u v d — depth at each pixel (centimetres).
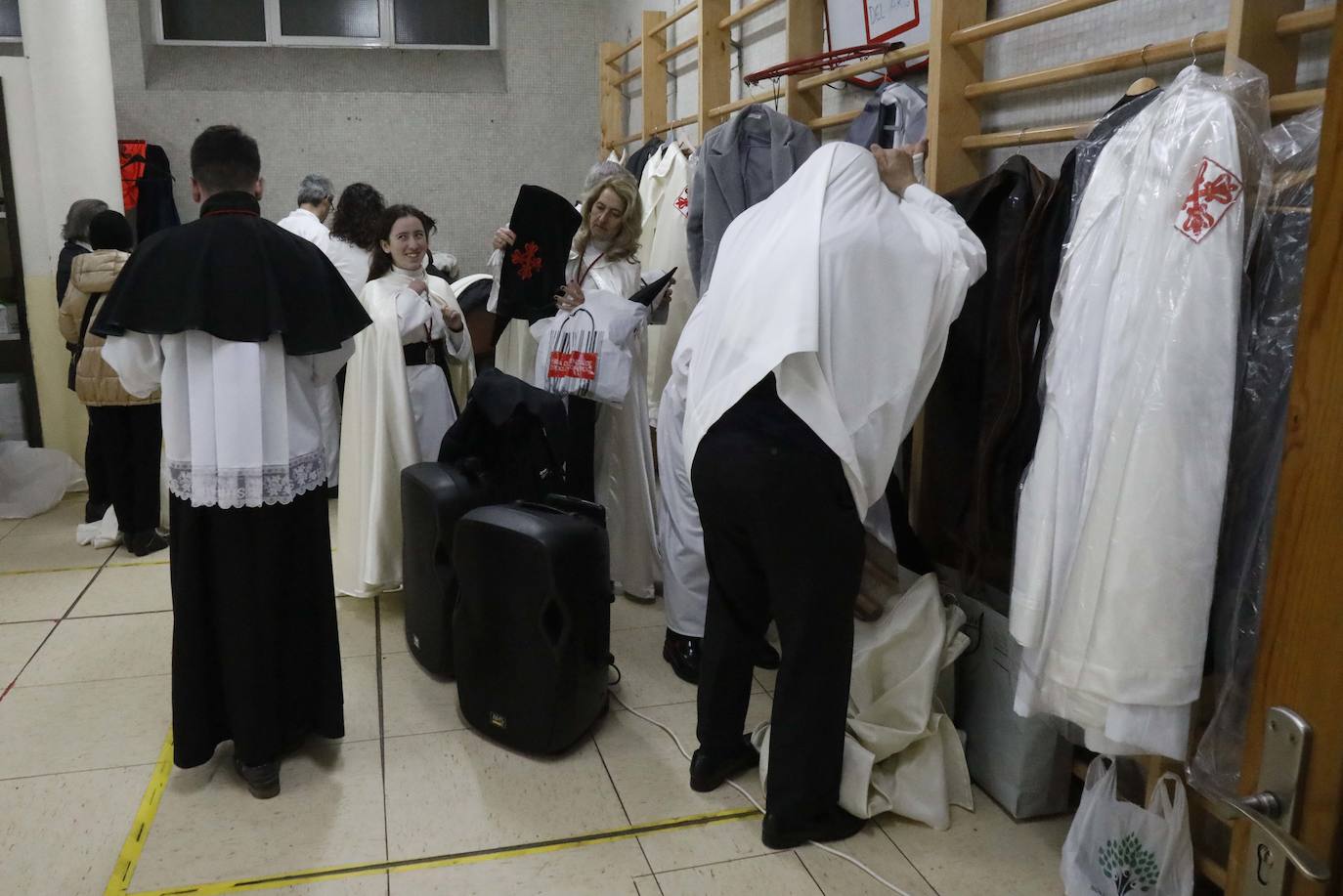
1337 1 66
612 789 213
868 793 201
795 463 172
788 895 180
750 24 358
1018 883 184
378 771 219
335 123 548
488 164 569
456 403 340
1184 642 146
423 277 303
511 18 553
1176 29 185
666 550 264
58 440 452
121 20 516
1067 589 158
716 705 206
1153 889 167
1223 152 145
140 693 254
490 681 226
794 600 179
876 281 173
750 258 182
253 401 192
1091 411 161
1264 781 73
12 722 238
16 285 435
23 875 183
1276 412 146
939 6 224
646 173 387
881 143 257
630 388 299
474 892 180
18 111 423
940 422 214
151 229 496
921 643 204
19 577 334
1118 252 159
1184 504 145
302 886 181
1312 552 69
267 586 202
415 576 261
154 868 185
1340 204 65
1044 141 204
